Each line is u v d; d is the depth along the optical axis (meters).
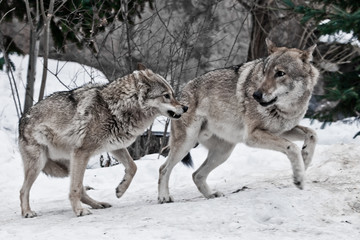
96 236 8.56
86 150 11.13
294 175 10.38
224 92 11.50
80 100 11.30
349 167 12.54
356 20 17.36
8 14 19.69
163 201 11.66
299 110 10.77
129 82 11.23
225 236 8.52
